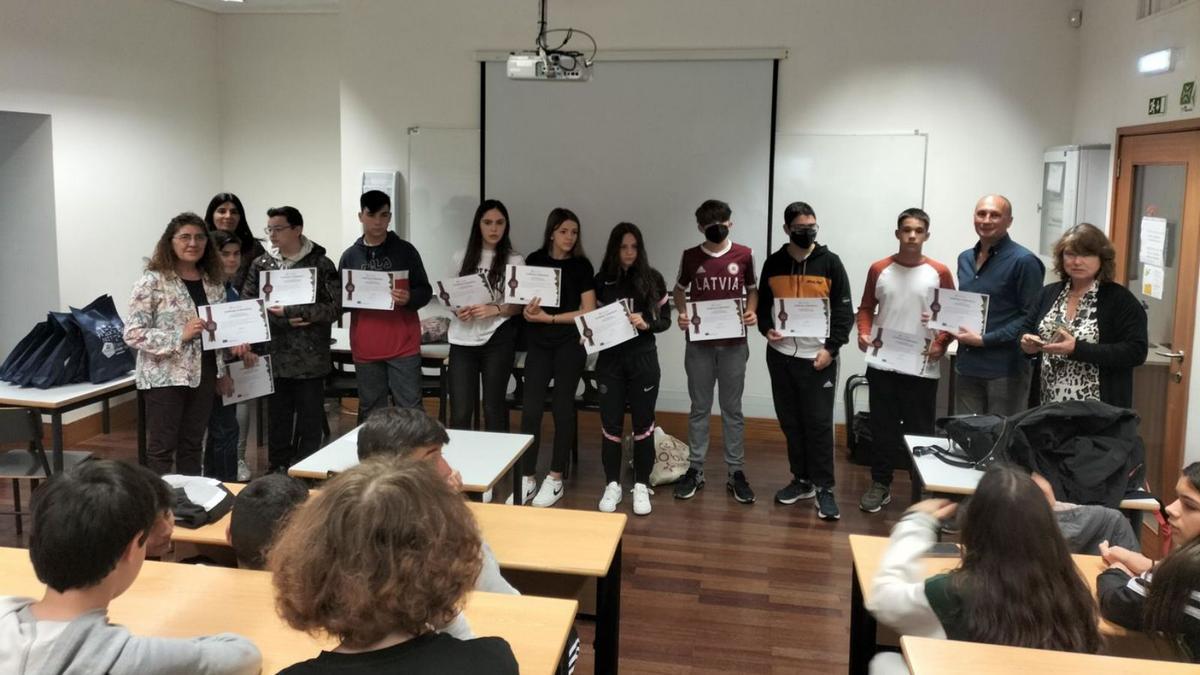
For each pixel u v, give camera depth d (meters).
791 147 5.51
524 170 5.81
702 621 3.49
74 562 1.43
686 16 5.52
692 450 4.86
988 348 4.22
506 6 5.70
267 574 2.19
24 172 5.41
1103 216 4.69
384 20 5.85
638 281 4.50
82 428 5.71
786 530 4.41
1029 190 5.31
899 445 4.60
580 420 6.09
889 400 4.56
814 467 4.57
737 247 4.66
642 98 5.62
